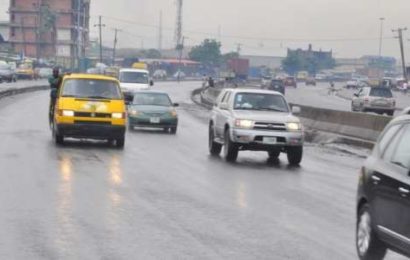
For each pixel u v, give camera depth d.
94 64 157.50
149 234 10.41
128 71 50.53
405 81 129.25
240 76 136.12
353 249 9.82
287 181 17.06
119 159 20.19
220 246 9.75
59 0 166.50
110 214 11.85
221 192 14.81
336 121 32.53
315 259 9.19
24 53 165.25
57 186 14.66
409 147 8.48
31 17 166.25
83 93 23.34
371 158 9.45
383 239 8.62
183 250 9.45
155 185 15.45
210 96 66.19
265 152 24.61
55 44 164.00
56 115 23.08
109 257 8.96
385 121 27.81
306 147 27.91
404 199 8.02
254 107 21.59
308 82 155.25
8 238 9.88
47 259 8.79
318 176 18.36
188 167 19.14
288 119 20.62
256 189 15.47
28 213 11.70
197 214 12.16
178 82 141.50
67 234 10.23
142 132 31.05
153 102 32.72
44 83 95.31
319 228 11.27
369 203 9.11
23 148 21.80
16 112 39.34
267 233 10.74
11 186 14.45
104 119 22.92
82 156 20.44
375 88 55.56
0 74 86.50
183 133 31.66
